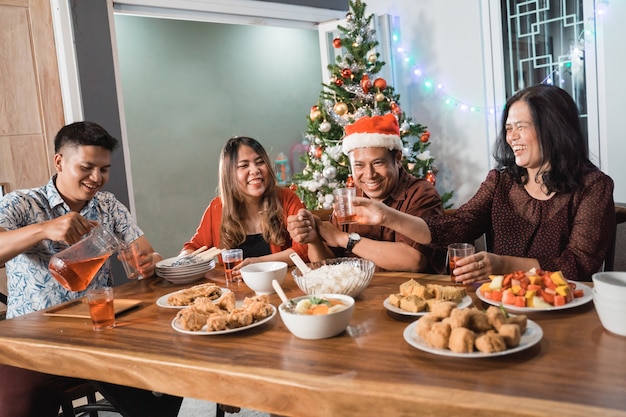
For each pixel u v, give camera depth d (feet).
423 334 3.62
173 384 3.78
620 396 2.79
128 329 4.57
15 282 6.67
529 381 3.04
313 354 3.69
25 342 4.45
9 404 5.26
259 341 4.03
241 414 8.47
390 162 6.84
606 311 3.62
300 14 16.83
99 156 6.54
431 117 16.72
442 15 16.06
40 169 12.07
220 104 20.13
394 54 17.19
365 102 14.40
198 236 7.88
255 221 7.56
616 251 8.86
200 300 4.71
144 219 18.30
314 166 14.76
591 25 13.34
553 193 6.11
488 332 3.42
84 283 4.96
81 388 5.80
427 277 5.52
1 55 11.50
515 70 14.99
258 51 21.20
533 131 5.94
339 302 4.28
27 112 11.88
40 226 5.54
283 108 22.11
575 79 13.89
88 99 12.65
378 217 5.79
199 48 19.47
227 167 7.25
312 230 6.31
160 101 18.56
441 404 2.91
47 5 12.06
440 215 6.53
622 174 13.17
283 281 5.57
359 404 3.13
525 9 14.60
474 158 15.88
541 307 4.12
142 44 18.06
